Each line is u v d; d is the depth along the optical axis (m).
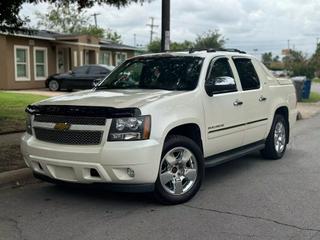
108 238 4.79
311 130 13.34
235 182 7.11
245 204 5.96
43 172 5.93
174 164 5.89
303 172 7.80
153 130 5.49
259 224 5.20
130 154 5.32
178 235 4.87
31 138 6.05
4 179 6.82
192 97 6.20
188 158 6.05
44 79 28.06
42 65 28.27
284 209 5.74
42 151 5.76
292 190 6.64
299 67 41.16
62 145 5.66
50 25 52.03
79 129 5.53
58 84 24.67
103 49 34.81
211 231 4.98
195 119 6.13
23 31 11.88
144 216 5.47
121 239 4.76
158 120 5.57
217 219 5.37
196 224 5.20
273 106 8.31
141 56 7.50
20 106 15.56
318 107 20.75
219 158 6.84
